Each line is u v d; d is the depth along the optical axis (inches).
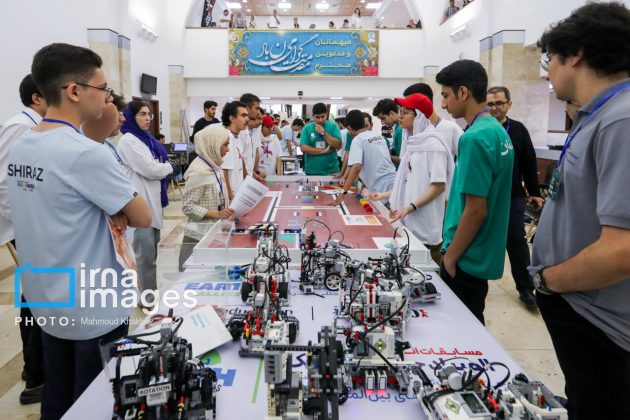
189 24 431.2
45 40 214.8
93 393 38.4
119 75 291.9
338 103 503.8
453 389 35.4
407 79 415.8
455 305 57.1
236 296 59.6
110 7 276.5
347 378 39.1
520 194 121.4
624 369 40.8
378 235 83.7
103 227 48.8
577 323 42.1
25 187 46.4
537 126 274.5
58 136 45.8
